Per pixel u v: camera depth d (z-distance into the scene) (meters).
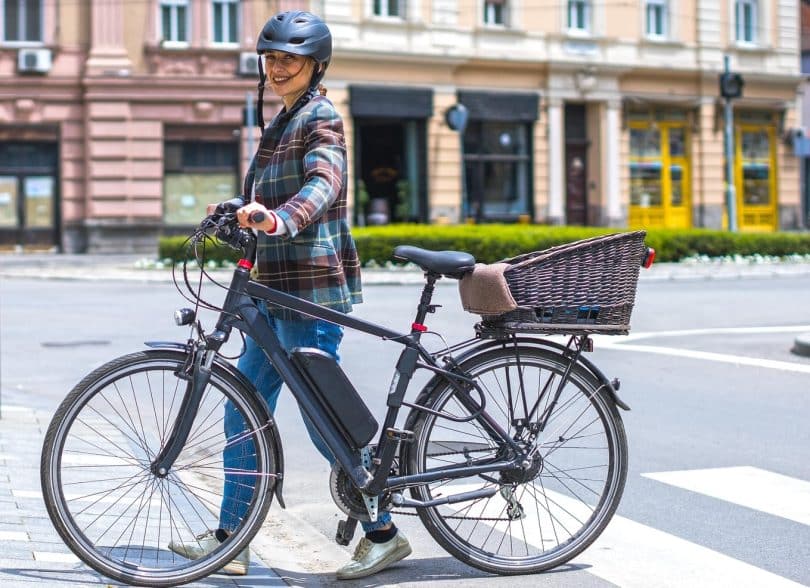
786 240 34.44
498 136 44.03
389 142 42.53
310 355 5.55
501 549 6.01
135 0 39.72
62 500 5.36
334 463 5.75
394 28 41.62
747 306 20.84
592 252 5.63
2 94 39.31
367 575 5.89
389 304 21.16
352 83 41.03
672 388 11.99
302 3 40.62
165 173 40.34
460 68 42.97
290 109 5.77
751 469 8.41
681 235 32.75
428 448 5.73
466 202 43.41
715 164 48.06
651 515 7.16
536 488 5.94
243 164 40.62
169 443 5.53
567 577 5.91
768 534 6.74
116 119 39.62
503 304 5.50
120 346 15.90
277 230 5.26
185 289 25.08
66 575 5.50
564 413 5.91
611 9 45.44
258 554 6.37
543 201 44.72
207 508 5.66
